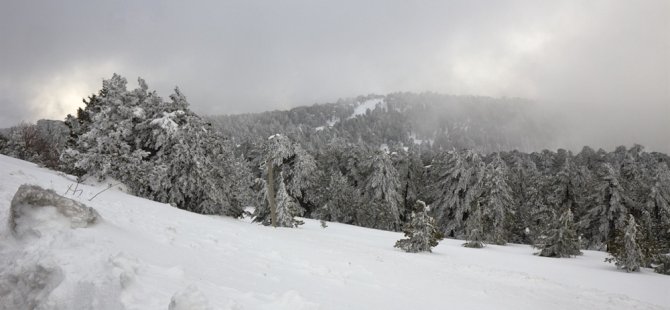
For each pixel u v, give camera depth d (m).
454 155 44.91
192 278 5.89
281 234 17.25
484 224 36.44
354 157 56.62
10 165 15.33
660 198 36.19
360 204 46.12
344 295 7.37
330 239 19.75
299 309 5.57
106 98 22.62
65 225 6.45
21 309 5.05
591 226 39.72
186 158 23.62
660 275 19.62
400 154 57.12
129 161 22.02
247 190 48.34
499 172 39.53
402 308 7.37
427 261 16.19
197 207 24.58
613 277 17.67
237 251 9.66
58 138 51.84
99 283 4.76
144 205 15.31
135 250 6.54
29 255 5.52
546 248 25.14
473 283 12.06
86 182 20.19
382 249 19.38
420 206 21.06
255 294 5.84
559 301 11.01
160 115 24.28
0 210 7.46
